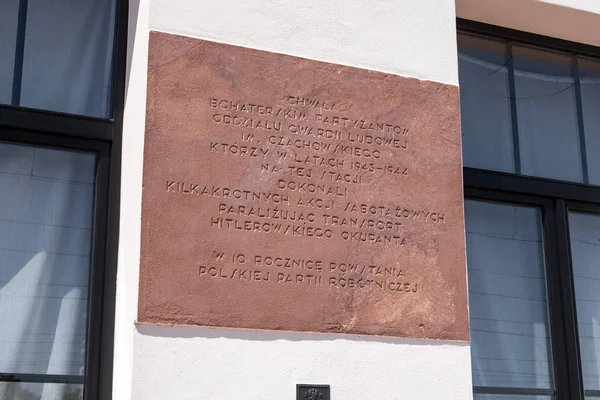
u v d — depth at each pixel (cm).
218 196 327
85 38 351
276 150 338
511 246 396
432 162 361
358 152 350
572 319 393
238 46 342
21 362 321
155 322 311
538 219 403
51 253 332
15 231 329
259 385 318
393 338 339
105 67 351
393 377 336
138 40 340
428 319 346
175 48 333
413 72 367
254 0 348
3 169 332
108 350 326
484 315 384
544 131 414
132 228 322
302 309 329
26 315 325
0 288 324
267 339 322
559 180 406
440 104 369
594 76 426
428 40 373
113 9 357
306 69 350
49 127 336
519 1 396
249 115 338
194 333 314
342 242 339
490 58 414
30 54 343
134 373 306
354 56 359
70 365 326
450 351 346
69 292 331
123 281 324
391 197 351
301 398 322
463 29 409
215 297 319
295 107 345
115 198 338
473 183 391
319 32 356
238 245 326
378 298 340
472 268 387
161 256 316
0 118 330
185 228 321
